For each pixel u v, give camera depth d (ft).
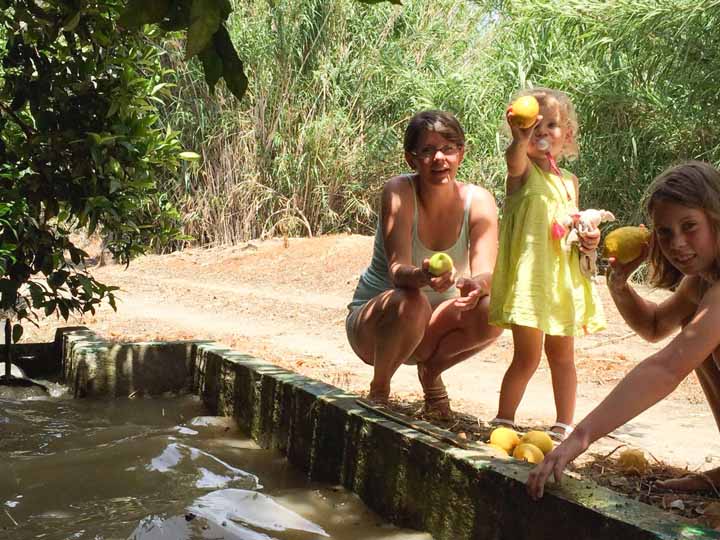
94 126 17.25
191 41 6.01
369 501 11.87
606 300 33.24
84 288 19.35
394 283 13.91
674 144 41.04
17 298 19.17
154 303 38.17
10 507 11.53
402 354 14.03
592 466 12.34
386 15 57.06
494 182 49.01
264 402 15.34
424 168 13.85
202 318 33.58
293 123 57.36
